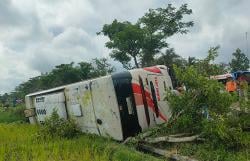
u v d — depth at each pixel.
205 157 10.20
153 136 12.27
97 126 14.10
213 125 10.59
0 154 12.17
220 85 11.34
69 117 15.86
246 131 11.40
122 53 53.94
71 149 12.63
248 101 11.32
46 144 13.72
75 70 63.53
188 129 11.84
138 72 13.62
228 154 10.07
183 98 11.73
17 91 74.44
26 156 11.97
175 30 56.09
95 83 13.73
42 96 18.28
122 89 13.14
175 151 11.20
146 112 13.44
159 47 54.78
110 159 11.30
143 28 55.59
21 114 28.81
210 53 12.02
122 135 13.04
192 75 11.47
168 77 14.63
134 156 10.71
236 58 42.78
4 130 17.91
